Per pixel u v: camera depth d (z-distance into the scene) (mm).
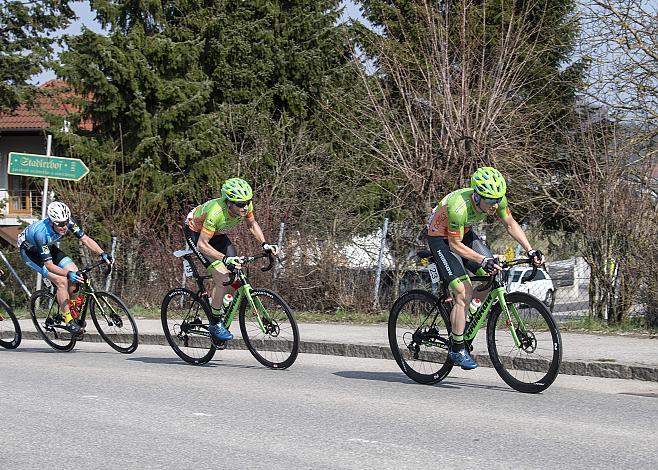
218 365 10016
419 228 14727
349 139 21828
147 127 20484
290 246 15172
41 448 5934
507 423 6660
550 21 20672
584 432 6348
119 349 11289
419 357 8594
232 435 6289
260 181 20203
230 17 23906
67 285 11148
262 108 23391
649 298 12328
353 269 14766
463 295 8109
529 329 7891
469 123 16219
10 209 34312
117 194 18859
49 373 9336
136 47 20719
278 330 9492
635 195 13102
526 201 17062
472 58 18188
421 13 19078
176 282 16594
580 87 17844
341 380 8797
